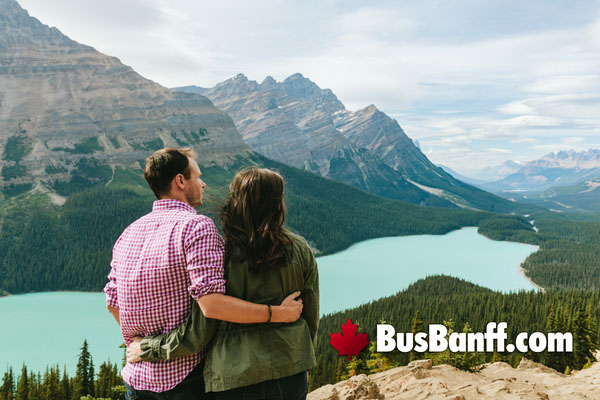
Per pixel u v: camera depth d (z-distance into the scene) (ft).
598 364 47.29
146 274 11.56
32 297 564.71
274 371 11.47
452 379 34.53
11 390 205.36
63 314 487.61
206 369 11.77
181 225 11.77
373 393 28.94
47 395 187.73
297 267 12.14
